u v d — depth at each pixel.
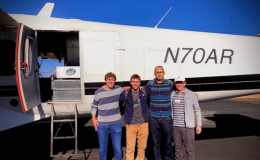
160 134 2.41
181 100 2.31
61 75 3.20
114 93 2.30
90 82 3.02
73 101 3.09
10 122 2.90
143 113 2.29
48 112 2.97
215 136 4.21
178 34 3.34
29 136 4.15
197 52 3.35
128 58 3.10
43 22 2.99
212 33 3.48
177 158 2.36
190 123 2.23
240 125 5.29
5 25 2.83
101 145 2.33
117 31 3.11
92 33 3.05
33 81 2.68
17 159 2.97
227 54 3.46
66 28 3.01
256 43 3.59
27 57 2.58
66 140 3.92
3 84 2.85
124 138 3.97
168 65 3.24
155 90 2.30
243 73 3.53
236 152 3.24
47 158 3.00
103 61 3.04
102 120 2.28
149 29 3.26
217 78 3.42
